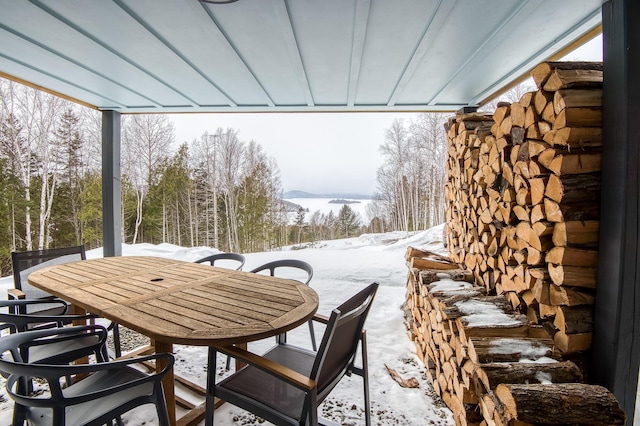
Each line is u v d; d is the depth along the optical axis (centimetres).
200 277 215
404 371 240
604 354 146
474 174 237
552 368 137
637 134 137
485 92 358
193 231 1775
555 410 115
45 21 214
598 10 201
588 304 153
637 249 137
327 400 201
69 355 158
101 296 172
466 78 314
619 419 115
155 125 1619
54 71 297
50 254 267
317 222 2767
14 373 99
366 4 192
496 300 196
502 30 224
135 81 321
